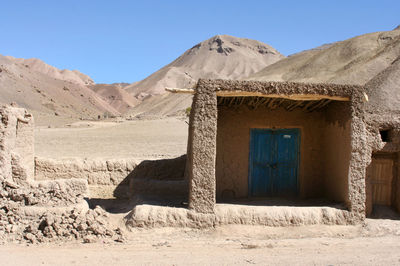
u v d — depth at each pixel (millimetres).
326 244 7062
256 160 10297
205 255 6320
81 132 31328
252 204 9352
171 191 9766
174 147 22047
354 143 8312
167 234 7613
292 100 9469
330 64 60594
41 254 6293
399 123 8922
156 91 158000
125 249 6676
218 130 10133
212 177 8000
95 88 149875
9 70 82375
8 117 8914
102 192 11195
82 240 7148
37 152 19094
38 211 7902
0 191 8359
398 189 9133
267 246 6906
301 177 10250
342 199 8680
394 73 30469
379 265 5797
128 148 21531
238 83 8172
